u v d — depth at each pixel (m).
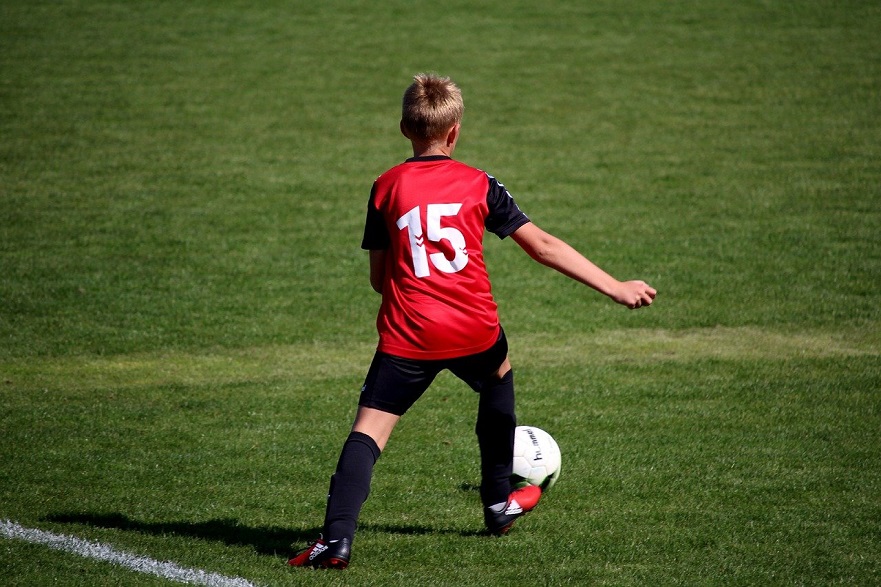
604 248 37.56
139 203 42.69
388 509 16.95
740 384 24.39
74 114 55.97
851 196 43.72
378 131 55.22
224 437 20.69
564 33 75.81
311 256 36.88
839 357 26.53
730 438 20.61
